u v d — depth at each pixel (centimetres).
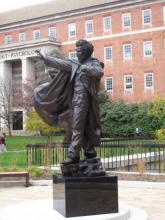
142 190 1359
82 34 6406
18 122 6556
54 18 6700
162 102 3025
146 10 5819
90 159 864
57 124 899
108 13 6156
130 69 5912
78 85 844
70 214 808
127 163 1781
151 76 5756
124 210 864
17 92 6419
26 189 1424
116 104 5428
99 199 828
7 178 1515
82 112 838
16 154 2667
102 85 5706
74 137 844
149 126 5022
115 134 5316
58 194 853
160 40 5697
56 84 872
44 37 6688
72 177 821
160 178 1470
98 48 6231
